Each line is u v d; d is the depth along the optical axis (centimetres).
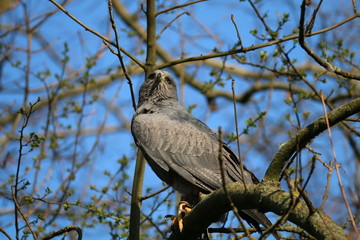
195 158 1041
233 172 1025
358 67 1279
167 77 1238
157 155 1059
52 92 1457
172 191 1148
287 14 1187
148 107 1162
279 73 1241
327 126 713
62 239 970
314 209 666
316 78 1262
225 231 910
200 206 798
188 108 1315
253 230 909
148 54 1154
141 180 1087
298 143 692
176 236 866
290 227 793
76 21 1053
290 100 1255
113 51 1050
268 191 719
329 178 680
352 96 1379
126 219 1091
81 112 1423
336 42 1325
